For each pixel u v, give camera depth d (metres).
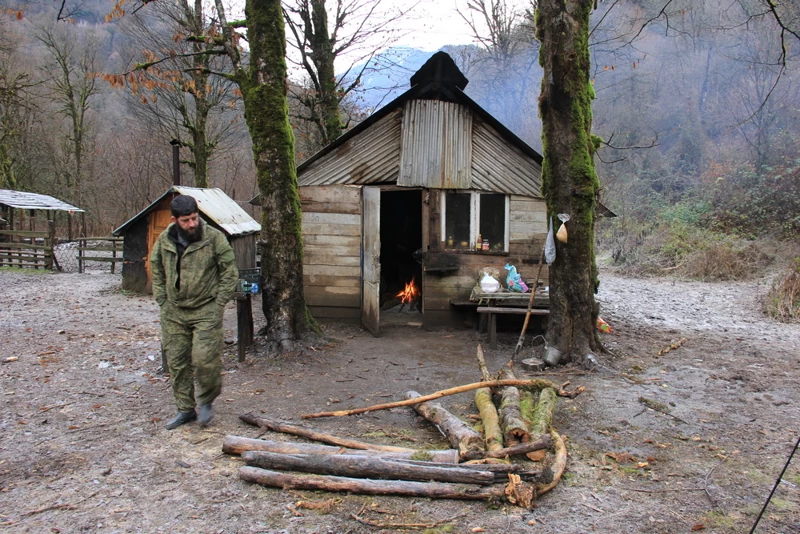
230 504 3.31
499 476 3.46
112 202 30.19
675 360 6.99
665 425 4.69
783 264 14.69
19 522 3.09
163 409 5.00
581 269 6.58
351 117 16.45
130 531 3.02
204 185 18.08
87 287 13.76
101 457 3.96
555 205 6.61
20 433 4.39
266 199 7.00
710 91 21.38
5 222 19.47
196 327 4.45
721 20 17.11
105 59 26.25
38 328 8.65
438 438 4.36
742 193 17.23
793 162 16.45
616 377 6.12
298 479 3.48
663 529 3.07
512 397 4.60
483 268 8.96
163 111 20.80
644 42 23.25
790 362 6.92
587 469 3.83
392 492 3.39
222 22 7.29
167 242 4.38
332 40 14.50
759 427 4.66
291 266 7.10
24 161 26.47
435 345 7.88
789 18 15.34
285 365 6.50
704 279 15.26
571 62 6.30
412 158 8.94
